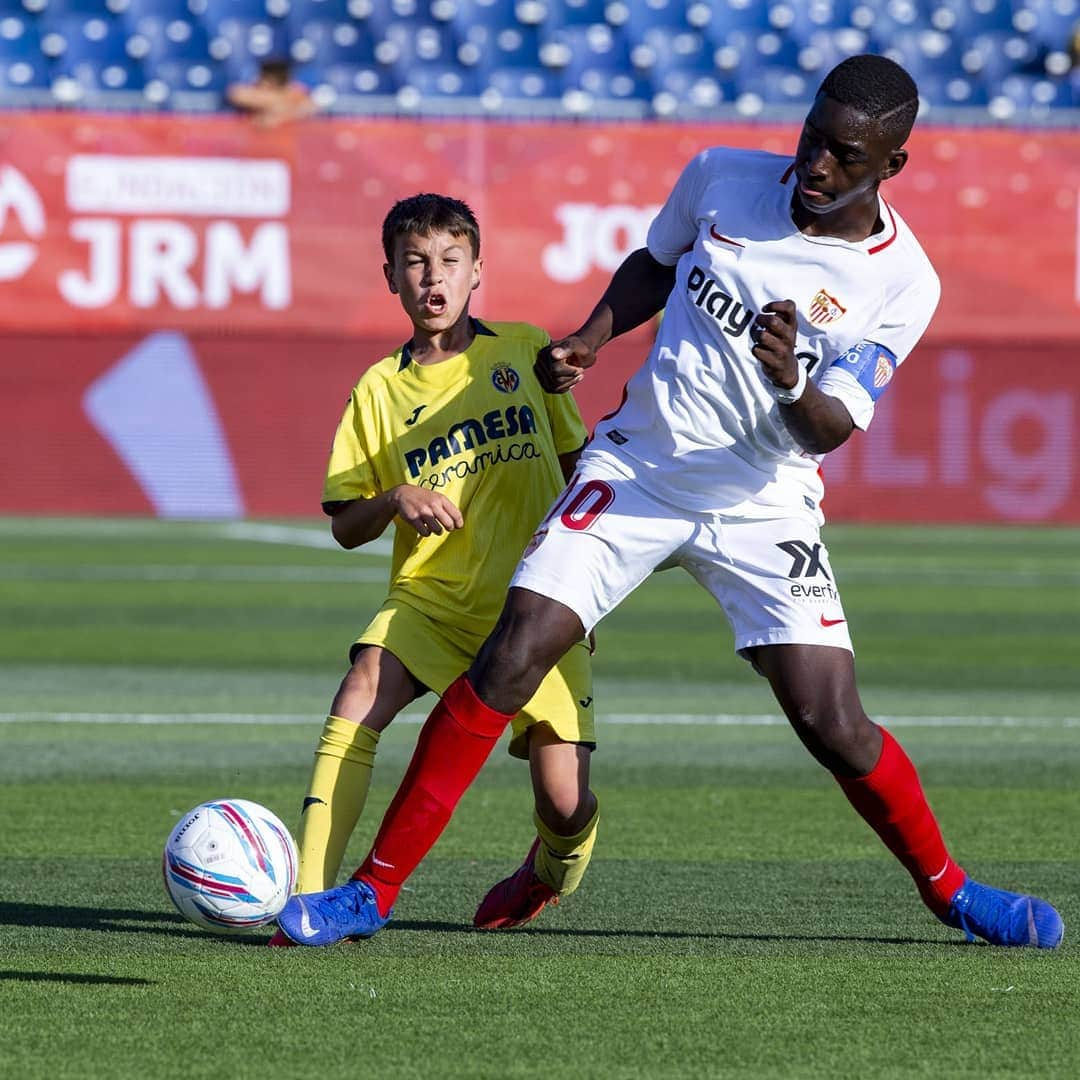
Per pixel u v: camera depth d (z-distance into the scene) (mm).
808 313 14469
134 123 73562
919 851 15188
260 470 76125
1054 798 23781
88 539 65938
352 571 56750
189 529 70688
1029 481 77688
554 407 16453
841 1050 12234
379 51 84562
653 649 40625
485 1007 13211
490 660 14516
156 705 31375
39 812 21875
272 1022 12750
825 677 14625
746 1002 13453
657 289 15812
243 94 75062
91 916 16375
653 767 26125
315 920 14648
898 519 77500
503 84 83875
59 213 73688
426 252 15562
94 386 74938
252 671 35938
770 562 14711
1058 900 17781
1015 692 34469
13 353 74312
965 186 76062
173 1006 13141
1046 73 85938
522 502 15867
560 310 75000
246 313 75000
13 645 39500
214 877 13852
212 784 24016
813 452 14180
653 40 85438
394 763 26453
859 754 14719
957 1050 12266
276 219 74688
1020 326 76750
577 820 15562
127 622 43781
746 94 84062
